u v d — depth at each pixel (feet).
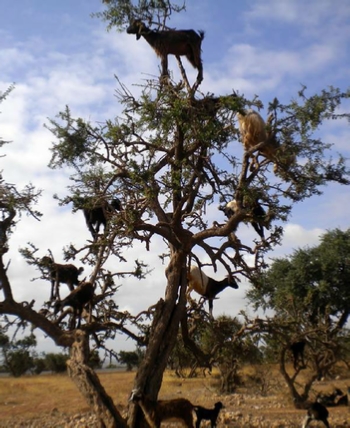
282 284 100.07
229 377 81.15
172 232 41.86
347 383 88.89
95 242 42.47
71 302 39.14
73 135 39.96
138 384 40.14
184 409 41.93
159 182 38.99
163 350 41.32
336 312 102.53
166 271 43.27
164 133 38.73
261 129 39.09
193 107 36.96
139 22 39.83
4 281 38.55
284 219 39.01
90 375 35.47
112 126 38.88
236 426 52.34
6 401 81.25
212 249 43.11
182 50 40.19
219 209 43.19
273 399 72.59
